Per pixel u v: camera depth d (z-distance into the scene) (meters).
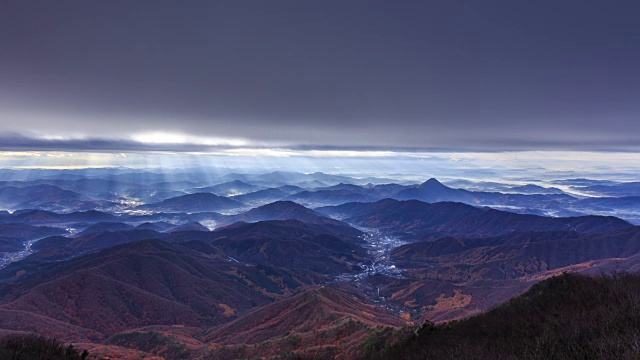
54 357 16.61
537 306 17.55
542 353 10.86
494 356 12.03
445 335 17.17
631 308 12.44
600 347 10.01
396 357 16.91
